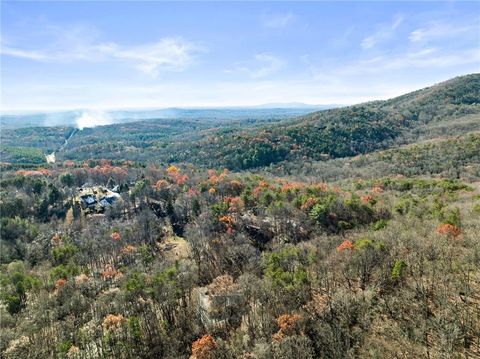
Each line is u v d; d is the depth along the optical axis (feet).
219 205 446.19
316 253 288.10
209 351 203.62
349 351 173.47
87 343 238.89
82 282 320.70
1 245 406.82
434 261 216.13
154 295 265.95
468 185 432.25
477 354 152.46
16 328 257.14
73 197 569.64
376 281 221.87
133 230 445.78
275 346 188.55
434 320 170.40
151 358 222.28
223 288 260.42
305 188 480.23
